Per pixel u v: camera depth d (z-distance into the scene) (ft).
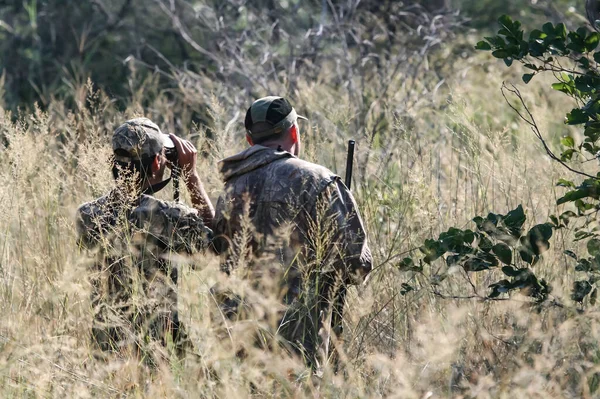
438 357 36.42
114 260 41.98
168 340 39.34
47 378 38.65
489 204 55.16
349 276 39.11
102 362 41.34
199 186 43.06
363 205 53.57
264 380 36.88
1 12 120.26
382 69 89.15
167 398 37.45
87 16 116.67
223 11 107.96
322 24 95.45
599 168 55.21
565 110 77.82
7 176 54.49
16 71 113.39
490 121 80.02
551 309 39.99
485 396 36.01
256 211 39.50
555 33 41.09
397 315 44.57
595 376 37.32
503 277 46.70
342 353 38.04
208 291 39.14
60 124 70.90
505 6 123.34
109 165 46.01
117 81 110.01
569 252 42.68
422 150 61.26
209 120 81.46
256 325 37.99
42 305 45.06
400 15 102.01
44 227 52.75
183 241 40.42
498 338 40.01
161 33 113.70
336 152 64.03
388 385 38.68
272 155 39.75
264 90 88.74
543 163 58.08
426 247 42.24
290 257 38.93
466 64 96.22
